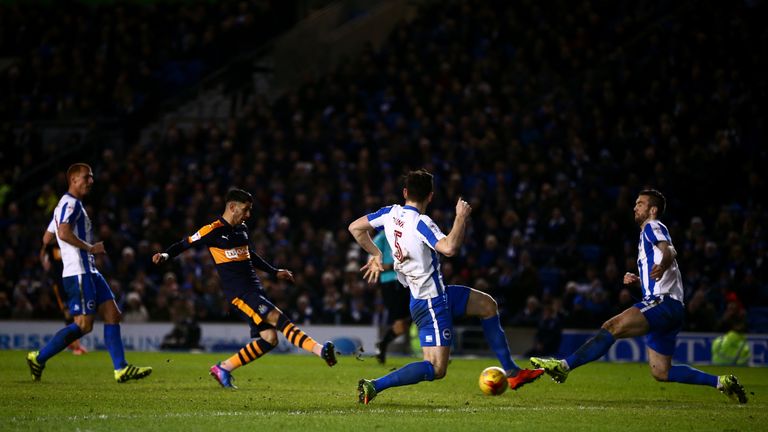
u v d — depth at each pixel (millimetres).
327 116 98875
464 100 93250
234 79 114000
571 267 75938
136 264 81750
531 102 94062
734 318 67062
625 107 88562
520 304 72812
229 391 34719
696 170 81312
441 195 82812
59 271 39250
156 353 67750
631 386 41094
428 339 28984
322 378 43156
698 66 89562
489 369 32250
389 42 108812
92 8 123188
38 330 72625
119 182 93062
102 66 111125
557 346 68312
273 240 83312
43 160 102062
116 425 23703
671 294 32656
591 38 99188
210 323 73688
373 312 74500
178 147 96500
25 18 120375
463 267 76938
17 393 32500
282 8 121250
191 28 117438
